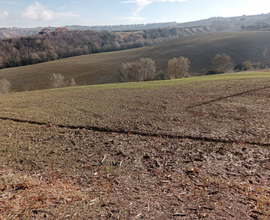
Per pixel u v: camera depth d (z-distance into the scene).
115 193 4.82
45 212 4.02
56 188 4.98
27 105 15.42
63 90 23.44
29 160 6.80
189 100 14.41
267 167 5.78
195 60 66.06
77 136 8.90
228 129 8.73
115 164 6.38
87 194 4.77
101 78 57.12
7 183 5.13
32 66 74.50
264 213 3.93
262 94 14.30
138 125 9.83
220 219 3.81
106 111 12.68
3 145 8.12
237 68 57.62
